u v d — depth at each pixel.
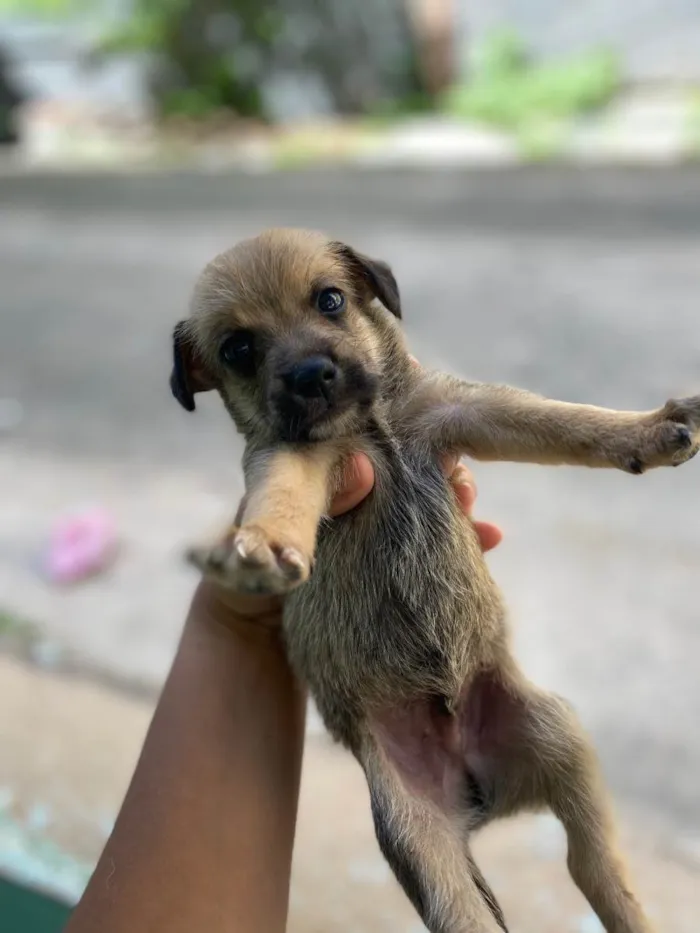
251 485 0.26
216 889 0.25
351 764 0.44
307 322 0.30
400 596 0.29
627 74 1.55
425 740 0.30
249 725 0.28
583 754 0.29
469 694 0.30
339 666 0.29
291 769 0.29
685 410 0.26
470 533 0.30
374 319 0.32
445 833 0.27
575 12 1.73
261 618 0.31
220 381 0.32
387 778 0.28
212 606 0.31
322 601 0.30
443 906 0.25
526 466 0.68
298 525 0.23
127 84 2.15
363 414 0.29
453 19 1.83
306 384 0.28
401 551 0.29
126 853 0.25
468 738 0.30
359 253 0.32
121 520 0.67
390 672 0.29
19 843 0.39
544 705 0.30
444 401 0.30
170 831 0.25
